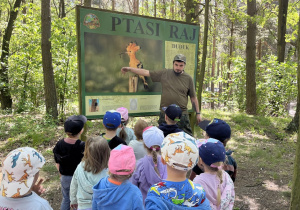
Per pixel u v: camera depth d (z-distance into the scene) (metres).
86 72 5.13
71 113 10.26
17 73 13.27
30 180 1.78
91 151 2.47
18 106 12.59
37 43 11.27
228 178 2.30
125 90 5.57
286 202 4.22
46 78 8.84
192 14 10.40
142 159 2.68
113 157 2.00
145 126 3.21
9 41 13.62
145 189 2.61
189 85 5.26
